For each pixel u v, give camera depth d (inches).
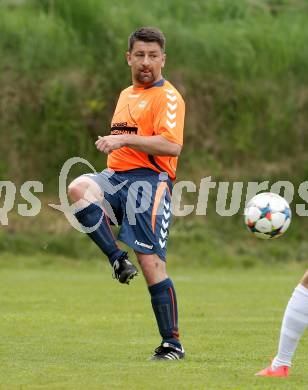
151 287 1016.2
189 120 3152.1
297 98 3248.0
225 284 2166.6
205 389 809.5
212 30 3334.2
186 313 1541.6
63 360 1007.6
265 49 3304.6
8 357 1032.8
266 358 1031.6
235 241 2896.2
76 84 3122.5
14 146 3029.0
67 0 3270.2
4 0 3376.0
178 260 2758.4
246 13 3528.5
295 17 3545.8
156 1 3467.0
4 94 3080.7
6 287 2027.6
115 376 881.5
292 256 2874.0
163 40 1029.2
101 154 3038.9
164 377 875.4
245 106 3203.7
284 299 1806.1
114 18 3267.7
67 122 3065.9
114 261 1003.9
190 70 3213.6
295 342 882.8
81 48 3191.4
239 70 3250.5
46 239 2810.0
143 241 1010.7
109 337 1222.3
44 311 1557.6
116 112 1049.5
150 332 1278.3
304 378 877.8
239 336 1243.2
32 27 3211.1
